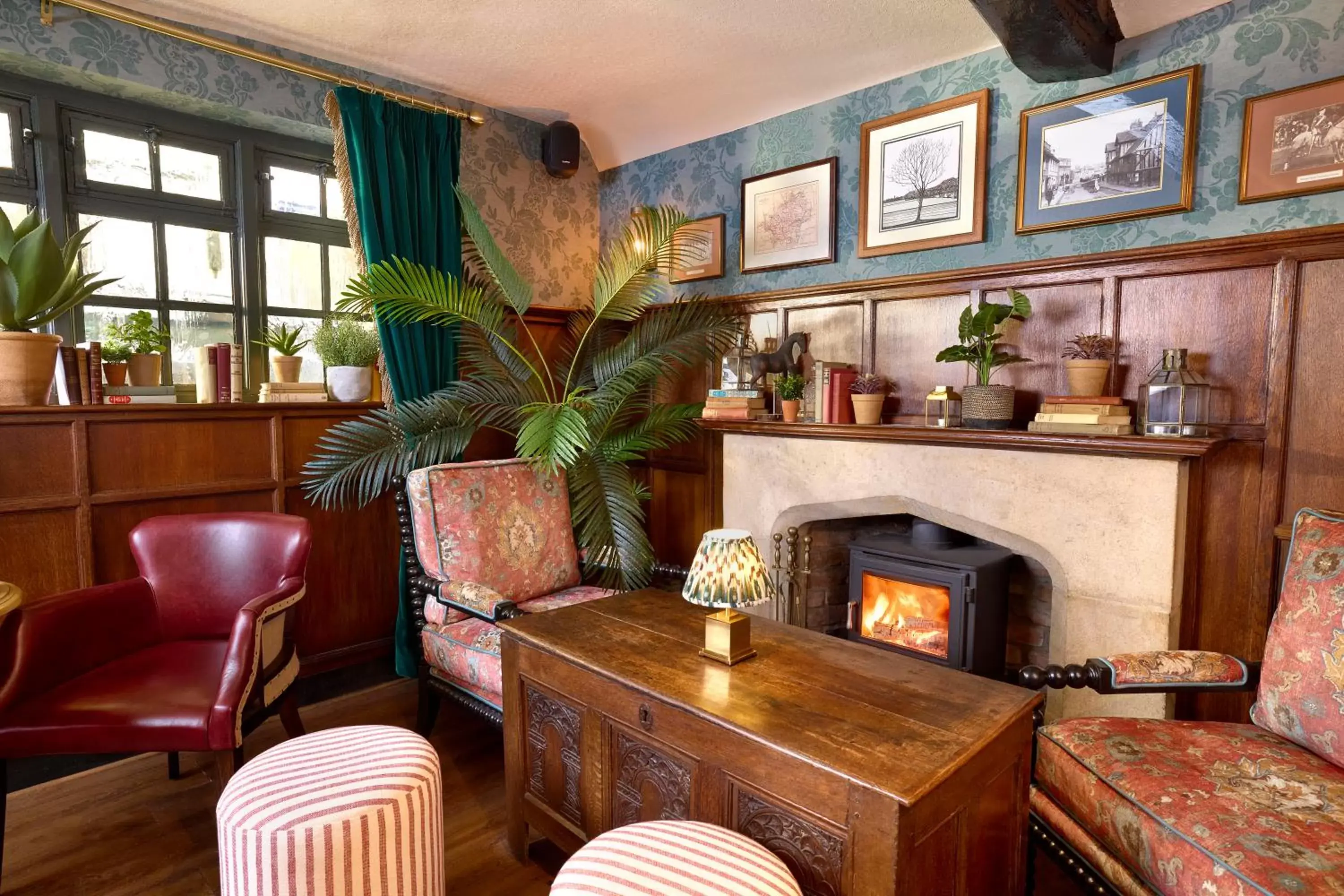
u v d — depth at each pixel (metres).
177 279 2.72
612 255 3.04
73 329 2.48
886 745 1.29
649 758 1.56
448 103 3.14
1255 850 1.20
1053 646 2.28
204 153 2.75
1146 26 2.21
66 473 2.26
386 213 2.87
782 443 2.97
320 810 1.33
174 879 1.85
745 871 1.19
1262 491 2.06
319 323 3.11
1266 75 2.02
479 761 2.45
